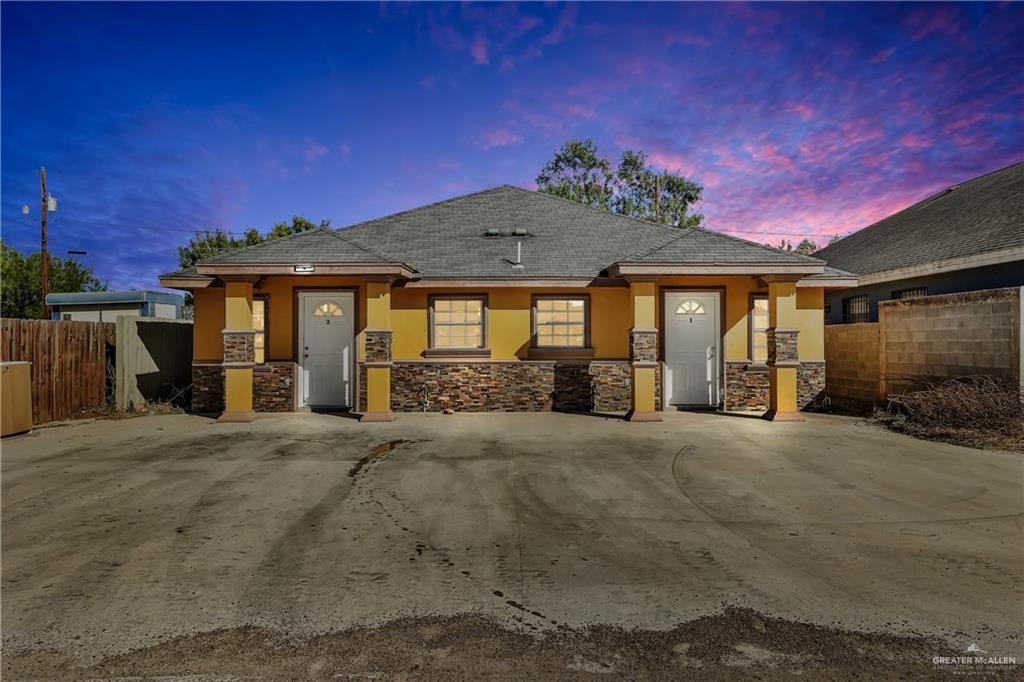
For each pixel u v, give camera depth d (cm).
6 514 523
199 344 1211
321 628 323
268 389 1195
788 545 449
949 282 1309
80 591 368
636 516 520
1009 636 313
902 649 301
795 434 923
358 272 1048
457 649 302
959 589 371
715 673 281
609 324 1220
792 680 275
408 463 727
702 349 1224
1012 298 881
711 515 523
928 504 553
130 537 465
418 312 1216
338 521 505
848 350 1236
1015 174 1541
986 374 921
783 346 1072
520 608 347
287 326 1200
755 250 1089
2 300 2953
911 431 929
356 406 1193
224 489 606
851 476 659
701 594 365
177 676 279
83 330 1144
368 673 281
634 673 281
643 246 1317
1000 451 784
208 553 432
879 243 1752
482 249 1303
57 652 299
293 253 1081
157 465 714
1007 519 509
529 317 1218
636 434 927
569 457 761
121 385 1171
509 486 620
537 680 275
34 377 1023
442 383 1204
